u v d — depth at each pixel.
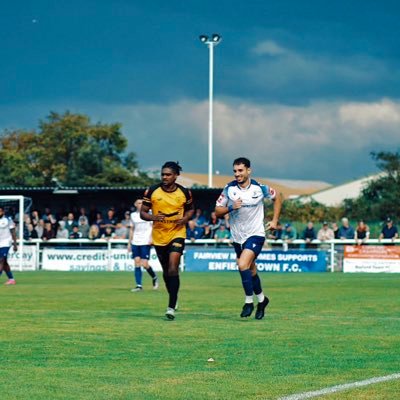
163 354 11.47
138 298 21.92
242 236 16.05
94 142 98.81
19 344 12.41
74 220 46.84
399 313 17.34
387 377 9.77
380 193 82.19
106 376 9.88
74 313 17.30
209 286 27.83
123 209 45.91
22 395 8.80
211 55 58.75
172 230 16.12
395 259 39.91
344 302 20.42
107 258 42.66
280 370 10.27
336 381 9.55
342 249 40.72
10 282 29.56
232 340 12.84
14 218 45.28
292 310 18.06
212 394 8.86
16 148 107.38
